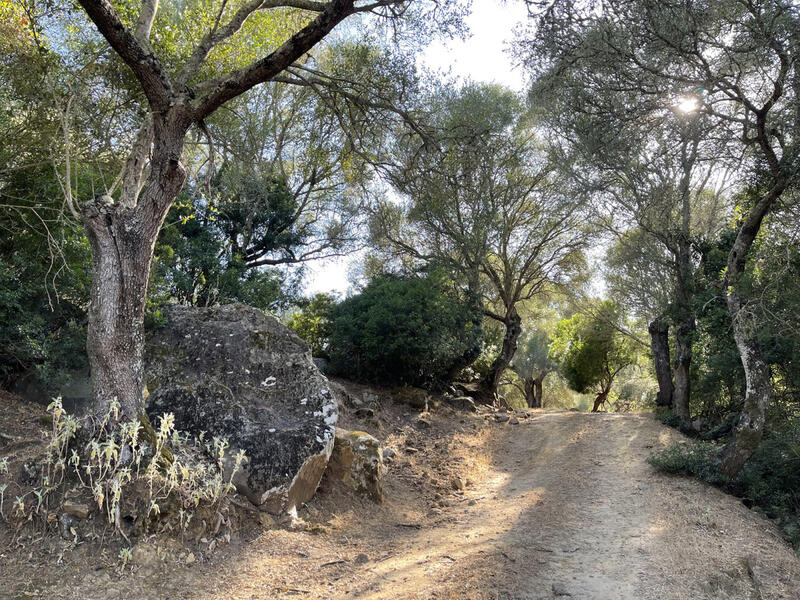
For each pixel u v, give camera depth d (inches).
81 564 202.8
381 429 507.5
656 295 640.4
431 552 262.7
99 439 237.5
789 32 378.9
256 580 217.8
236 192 621.3
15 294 325.1
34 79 359.6
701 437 570.9
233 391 317.7
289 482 279.3
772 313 413.7
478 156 423.8
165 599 195.2
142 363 258.7
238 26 293.7
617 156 489.1
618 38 419.8
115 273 251.3
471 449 522.9
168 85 264.5
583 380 1075.9
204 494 239.8
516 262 868.0
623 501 362.6
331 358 644.7
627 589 226.2
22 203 364.8
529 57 459.8
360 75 411.5
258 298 571.5
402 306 614.2
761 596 233.3
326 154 578.2
